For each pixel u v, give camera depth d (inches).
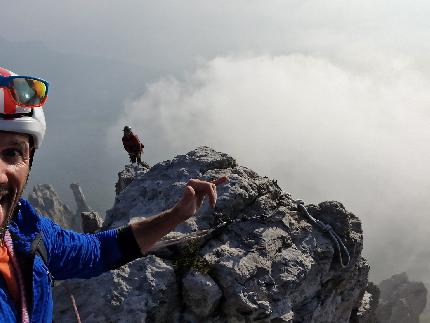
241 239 658.8
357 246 754.2
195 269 597.6
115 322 536.7
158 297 569.0
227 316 597.6
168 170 791.7
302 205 753.0
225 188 708.0
